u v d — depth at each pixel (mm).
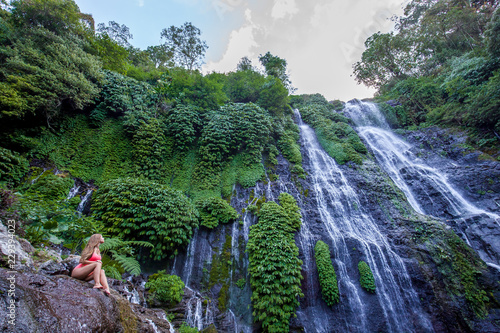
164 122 17109
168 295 8734
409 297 10273
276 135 20344
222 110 18641
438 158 19297
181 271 10727
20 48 12219
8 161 10203
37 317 2836
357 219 14070
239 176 15688
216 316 9773
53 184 10414
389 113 25641
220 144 16094
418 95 26031
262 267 10344
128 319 4629
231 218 12820
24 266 3723
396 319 9797
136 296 7734
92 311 3541
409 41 31812
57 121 13102
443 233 12250
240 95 23719
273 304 9508
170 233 10258
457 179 16266
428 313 9773
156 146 14945
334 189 16094
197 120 17422
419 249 11617
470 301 9891
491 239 12469
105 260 8711
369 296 10445
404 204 14984
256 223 13016
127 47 32281
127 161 14016
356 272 11312
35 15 14984
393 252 11734
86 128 14055
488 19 26109
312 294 10539
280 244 11094
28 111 11516
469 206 14711
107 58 18781
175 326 8023
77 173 12273
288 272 10172
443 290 10203
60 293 3408
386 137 23766
